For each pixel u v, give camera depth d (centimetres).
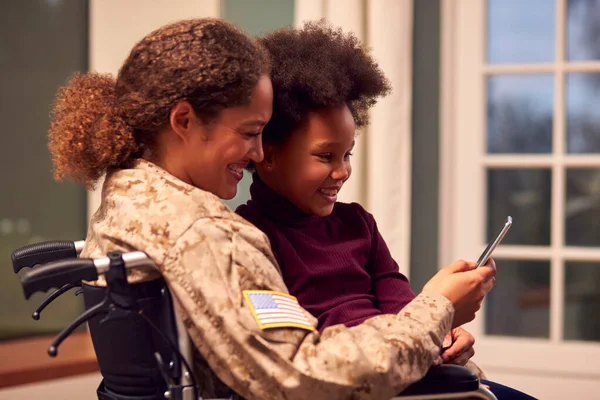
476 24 330
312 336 121
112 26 349
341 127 145
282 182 151
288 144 147
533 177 331
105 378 135
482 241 333
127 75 133
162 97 129
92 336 134
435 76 331
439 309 129
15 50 341
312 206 150
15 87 341
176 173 133
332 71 146
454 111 333
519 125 332
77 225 356
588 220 325
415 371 122
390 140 316
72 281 117
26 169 344
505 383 327
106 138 132
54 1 350
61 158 136
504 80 333
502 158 330
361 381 118
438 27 331
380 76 157
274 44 151
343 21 318
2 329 335
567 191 327
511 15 332
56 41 351
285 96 145
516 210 333
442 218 329
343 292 154
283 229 153
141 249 123
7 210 339
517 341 328
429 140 332
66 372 293
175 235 122
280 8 350
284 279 150
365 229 164
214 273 120
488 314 336
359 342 121
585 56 325
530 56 330
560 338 324
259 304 119
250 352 117
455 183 332
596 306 323
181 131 130
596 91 324
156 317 123
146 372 126
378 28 315
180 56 128
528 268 331
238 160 133
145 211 125
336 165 148
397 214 317
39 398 290
